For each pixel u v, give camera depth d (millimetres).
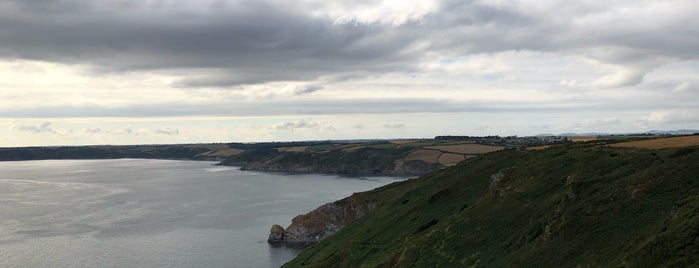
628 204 36562
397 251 56750
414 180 118125
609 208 37375
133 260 91625
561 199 44062
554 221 39688
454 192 70688
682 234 27766
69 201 167625
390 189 115938
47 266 87562
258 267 88812
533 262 36875
